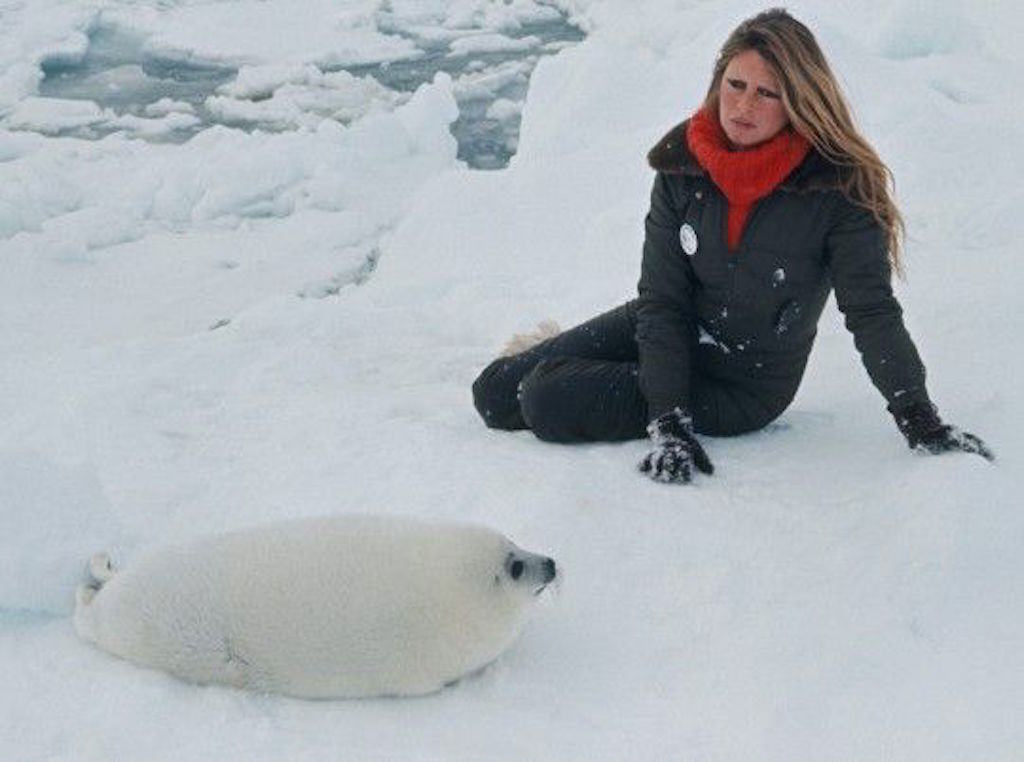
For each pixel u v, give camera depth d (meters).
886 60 5.93
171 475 2.84
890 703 1.92
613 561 2.35
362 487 2.70
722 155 2.47
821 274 2.61
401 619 1.97
